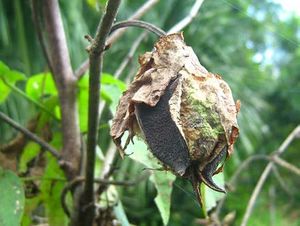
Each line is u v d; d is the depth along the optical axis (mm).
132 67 308
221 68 653
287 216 529
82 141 256
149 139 161
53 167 279
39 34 256
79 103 274
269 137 752
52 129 304
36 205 279
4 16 498
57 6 263
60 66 260
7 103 445
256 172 612
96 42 181
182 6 522
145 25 188
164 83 164
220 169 163
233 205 524
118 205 256
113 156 279
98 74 189
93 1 268
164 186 237
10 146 283
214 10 587
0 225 224
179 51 170
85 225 238
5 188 229
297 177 618
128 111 166
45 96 301
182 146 158
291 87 820
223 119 160
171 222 535
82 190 240
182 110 161
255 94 754
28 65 460
